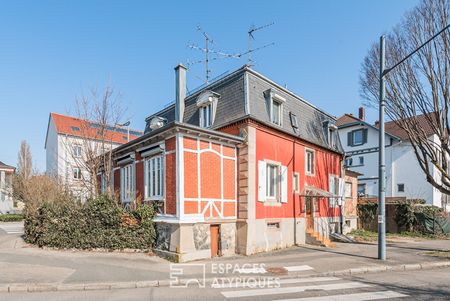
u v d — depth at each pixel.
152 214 12.46
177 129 11.44
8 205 39.12
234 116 14.05
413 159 27.62
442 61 13.71
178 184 11.41
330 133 20.77
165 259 10.97
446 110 13.90
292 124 16.66
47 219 12.77
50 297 6.83
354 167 31.03
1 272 8.52
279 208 15.02
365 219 24.23
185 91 17.58
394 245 15.97
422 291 7.40
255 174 13.68
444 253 13.04
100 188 18.62
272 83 16.02
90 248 12.06
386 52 15.55
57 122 33.41
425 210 22.50
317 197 18.50
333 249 14.35
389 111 15.63
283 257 11.97
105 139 19.09
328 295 7.00
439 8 13.64
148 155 13.71
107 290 7.45
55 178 21.14
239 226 13.22
